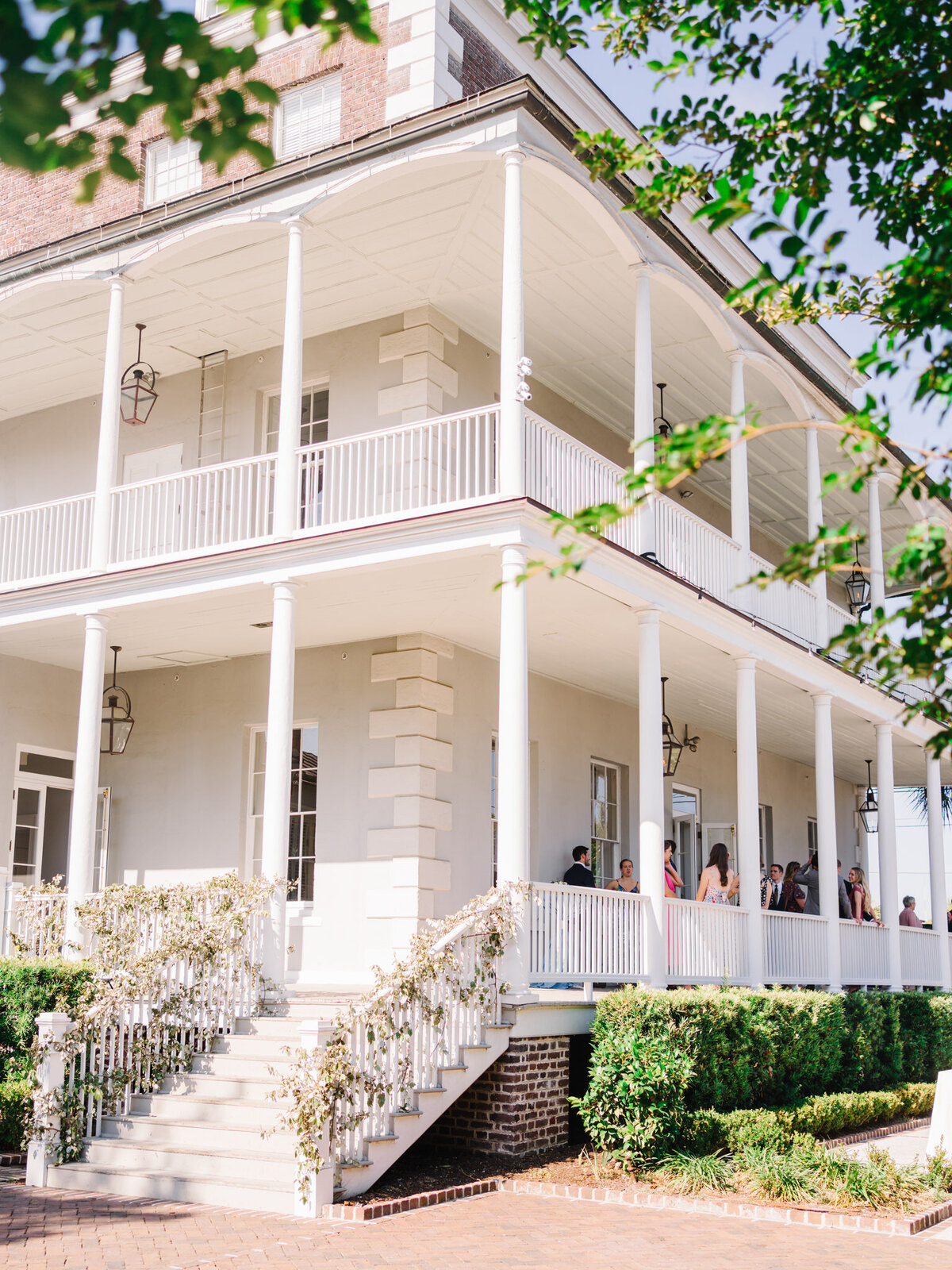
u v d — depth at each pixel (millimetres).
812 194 5461
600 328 15555
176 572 13180
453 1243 7656
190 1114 9969
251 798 16359
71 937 12695
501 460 11539
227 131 2975
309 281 14750
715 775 21734
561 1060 11227
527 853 11000
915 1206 8891
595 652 15812
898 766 24422
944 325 4684
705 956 13469
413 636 15031
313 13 2984
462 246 13867
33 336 16266
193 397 17016
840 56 5258
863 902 19969
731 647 14859
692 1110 10648
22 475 18688
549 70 15828
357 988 14352
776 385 16547
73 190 17547
